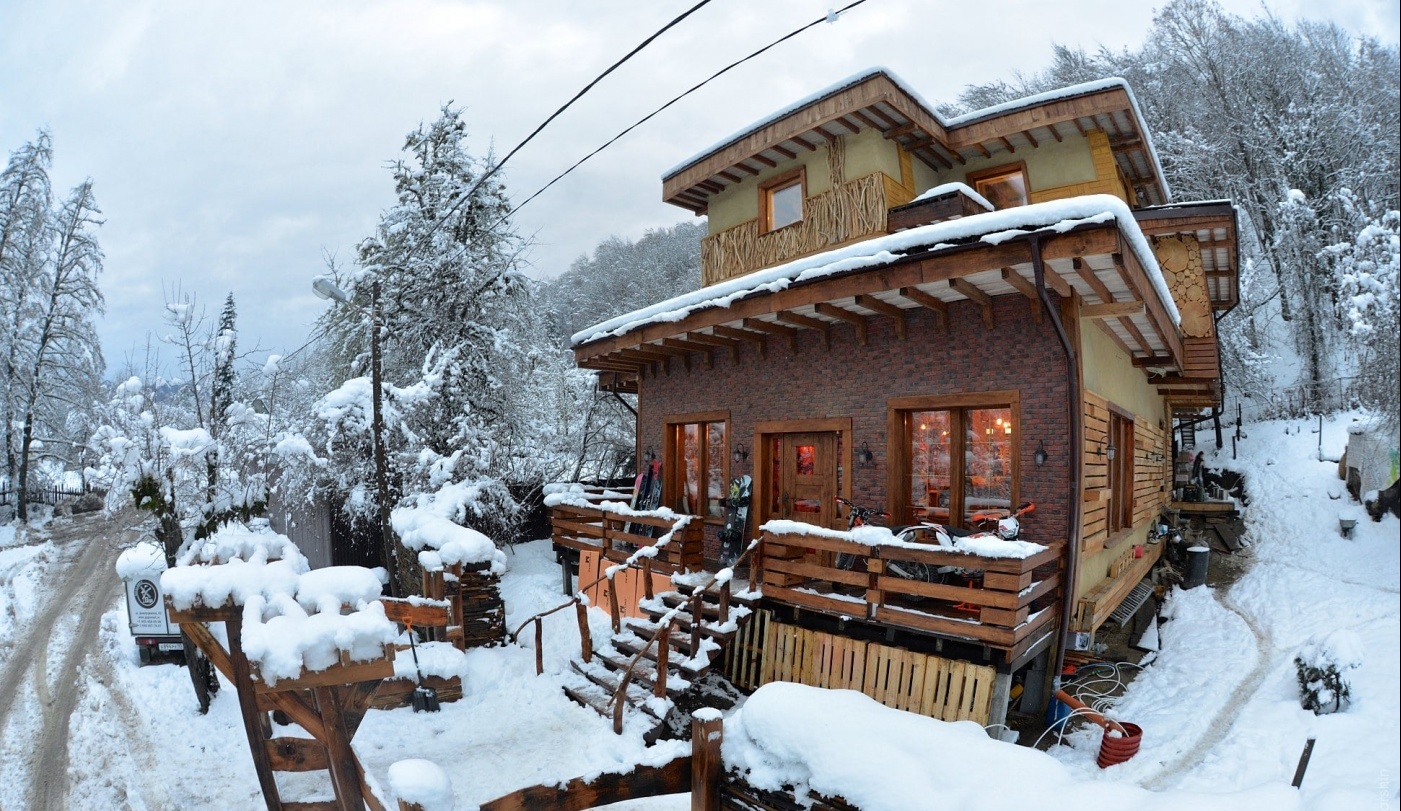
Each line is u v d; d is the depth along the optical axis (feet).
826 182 40.01
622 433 70.95
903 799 11.15
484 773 23.79
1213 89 58.08
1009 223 22.00
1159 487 48.60
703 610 28.27
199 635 16.01
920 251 24.21
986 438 27.45
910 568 25.68
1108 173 38.22
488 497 50.47
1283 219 37.01
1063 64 83.20
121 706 33.01
